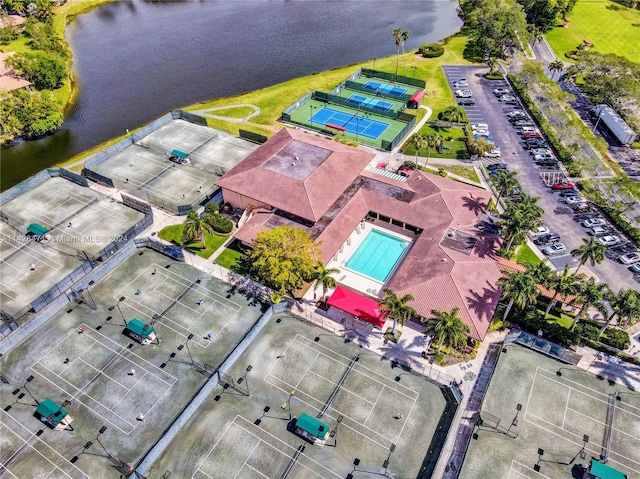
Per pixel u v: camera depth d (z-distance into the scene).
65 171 93.75
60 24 178.12
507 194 86.75
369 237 83.25
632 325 65.56
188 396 58.88
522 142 108.31
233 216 87.06
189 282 74.00
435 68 141.38
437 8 195.38
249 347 64.38
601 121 115.62
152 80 140.50
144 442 54.31
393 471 52.16
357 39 166.62
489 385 60.19
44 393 58.97
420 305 67.31
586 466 52.72
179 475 51.41
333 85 133.38
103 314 68.62
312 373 61.50
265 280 73.50
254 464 52.41
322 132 112.50
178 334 66.19
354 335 66.44
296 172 84.62
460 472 51.97
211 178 95.62
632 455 53.72
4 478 51.31
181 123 113.81
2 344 62.81
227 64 149.75
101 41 167.62
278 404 58.06
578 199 89.56
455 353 63.97
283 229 70.75
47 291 69.56
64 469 51.97
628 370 62.28
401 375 61.50
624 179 87.12
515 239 73.06
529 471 52.34
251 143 106.69
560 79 129.75
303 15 189.12
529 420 56.81
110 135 114.31
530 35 145.12
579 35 159.88
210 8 199.00
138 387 59.66
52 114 113.94
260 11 194.38
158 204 89.12
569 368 62.44
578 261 77.62
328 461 52.81
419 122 115.62
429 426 56.06
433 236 77.12
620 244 80.94
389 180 89.38
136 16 191.00
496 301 66.56
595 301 60.44
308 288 73.44
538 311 68.50
